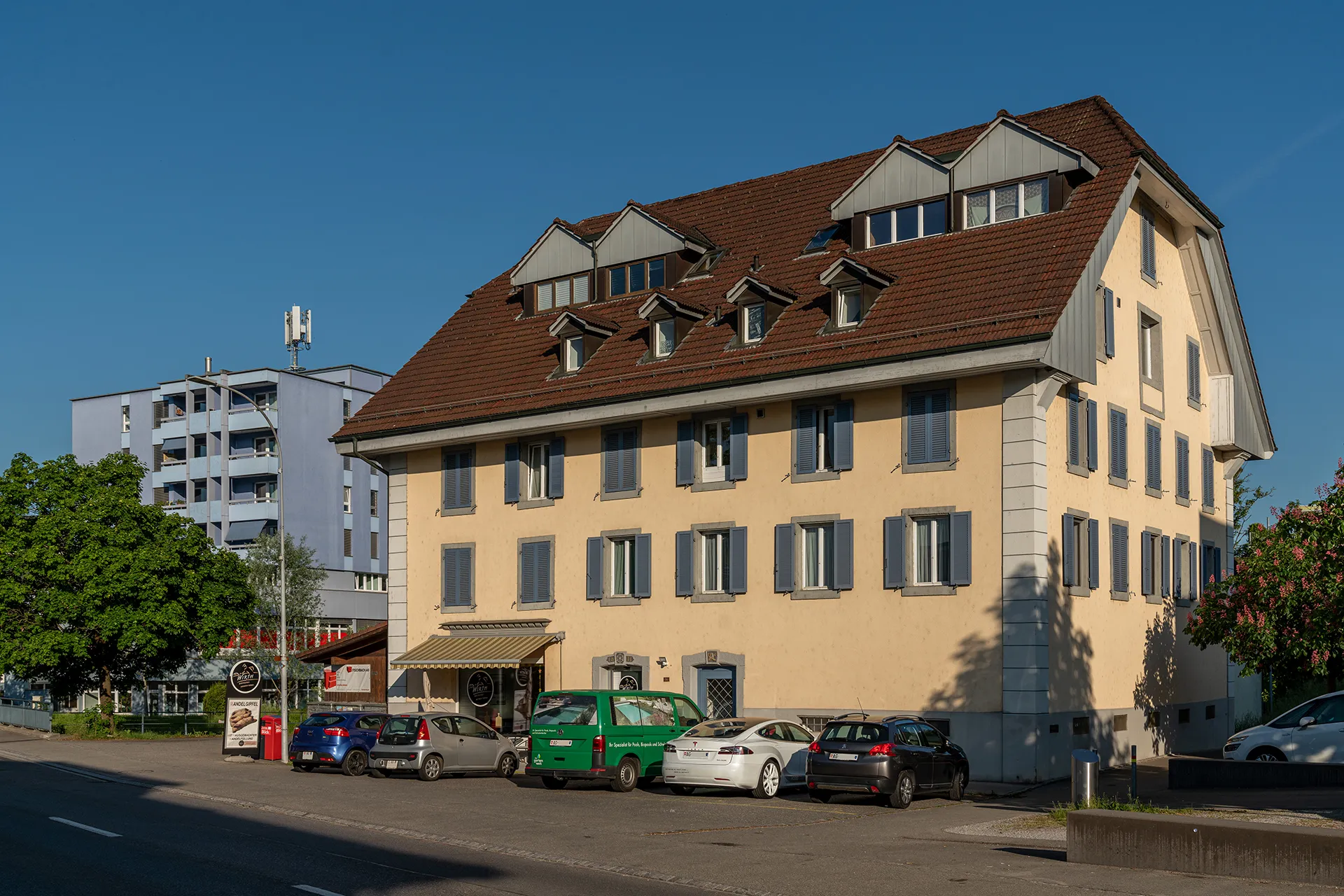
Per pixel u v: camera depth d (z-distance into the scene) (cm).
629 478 3406
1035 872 1494
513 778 3014
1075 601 2894
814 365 2970
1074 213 2978
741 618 3155
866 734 2288
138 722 6116
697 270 3684
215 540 8288
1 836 1844
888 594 2920
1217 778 2375
